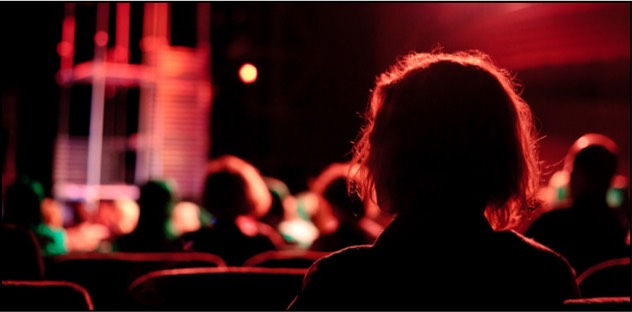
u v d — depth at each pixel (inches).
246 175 146.3
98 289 118.0
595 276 92.2
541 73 417.7
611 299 46.5
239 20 397.4
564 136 426.3
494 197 49.0
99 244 207.5
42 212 160.1
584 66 415.8
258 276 86.4
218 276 86.5
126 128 390.9
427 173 47.7
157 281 86.5
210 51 396.8
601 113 419.8
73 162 379.6
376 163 49.6
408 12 405.7
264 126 396.8
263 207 150.3
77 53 386.6
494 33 408.8
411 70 50.1
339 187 151.4
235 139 394.0
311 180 351.9
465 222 47.6
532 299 46.3
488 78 49.2
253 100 396.2
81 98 384.2
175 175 385.4
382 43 405.1
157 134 386.3
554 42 405.7
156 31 393.7
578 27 402.6
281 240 178.4
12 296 69.5
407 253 46.6
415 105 48.3
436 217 47.6
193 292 86.0
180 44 397.1
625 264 92.0
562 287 47.9
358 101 402.6
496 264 46.5
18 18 368.8
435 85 48.3
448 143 47.6
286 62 400.5
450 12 406.0
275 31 399.5
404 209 48.7
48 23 374.3
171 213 145.7
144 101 391.5
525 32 405.4
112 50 390.9
